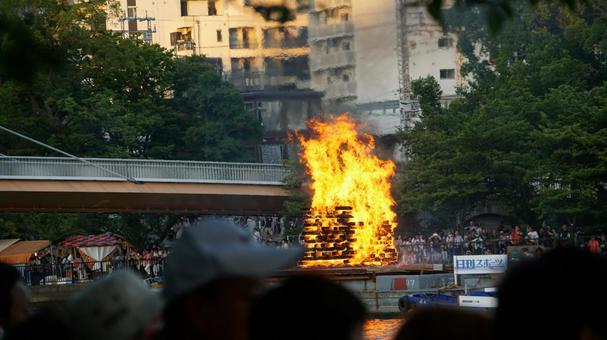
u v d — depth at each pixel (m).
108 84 154.62
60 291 108.44
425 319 10.50
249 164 132.38
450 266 95.62
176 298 10.83
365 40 134.38
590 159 116.44
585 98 123.88
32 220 137.75
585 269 9.83
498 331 9.99
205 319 10.82
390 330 75.62
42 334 11.68
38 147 146.12
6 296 14.32
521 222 126.06
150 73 158.50
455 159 122.31
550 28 151.88
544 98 131.88
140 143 159.75
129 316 11.84
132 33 182.88
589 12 146.50
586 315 9.73
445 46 153.12
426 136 125.62
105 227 144.38
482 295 80.25
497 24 21.27
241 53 179.00
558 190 115.00
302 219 135.12
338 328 9.91
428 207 124.56
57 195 124.94
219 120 164.12
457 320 10.44
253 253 10.79
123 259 118.38
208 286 10.79
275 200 136.50
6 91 142.88
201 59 170.88
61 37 145.12
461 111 133.25
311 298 9.98
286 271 77.38
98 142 148.38
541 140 119.94
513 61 153.88
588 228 117.25
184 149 164.75
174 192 127.75
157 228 148.38
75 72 147.62
